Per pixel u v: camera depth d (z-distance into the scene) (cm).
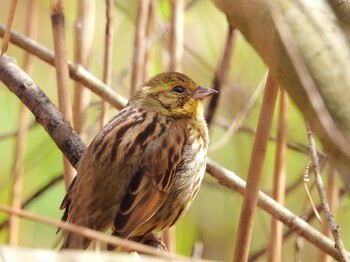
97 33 1362
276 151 898
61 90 845
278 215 818
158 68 1218
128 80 1302
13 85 877
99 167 798
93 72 1289
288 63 395
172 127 886
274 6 393
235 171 1255
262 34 396
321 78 387
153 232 882
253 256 1120
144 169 823
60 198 1244
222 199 1328
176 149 859
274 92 624
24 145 1034
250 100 1050
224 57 1026
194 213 1323
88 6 990
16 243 991
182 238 1302
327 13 397
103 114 955
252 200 667
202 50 1275
